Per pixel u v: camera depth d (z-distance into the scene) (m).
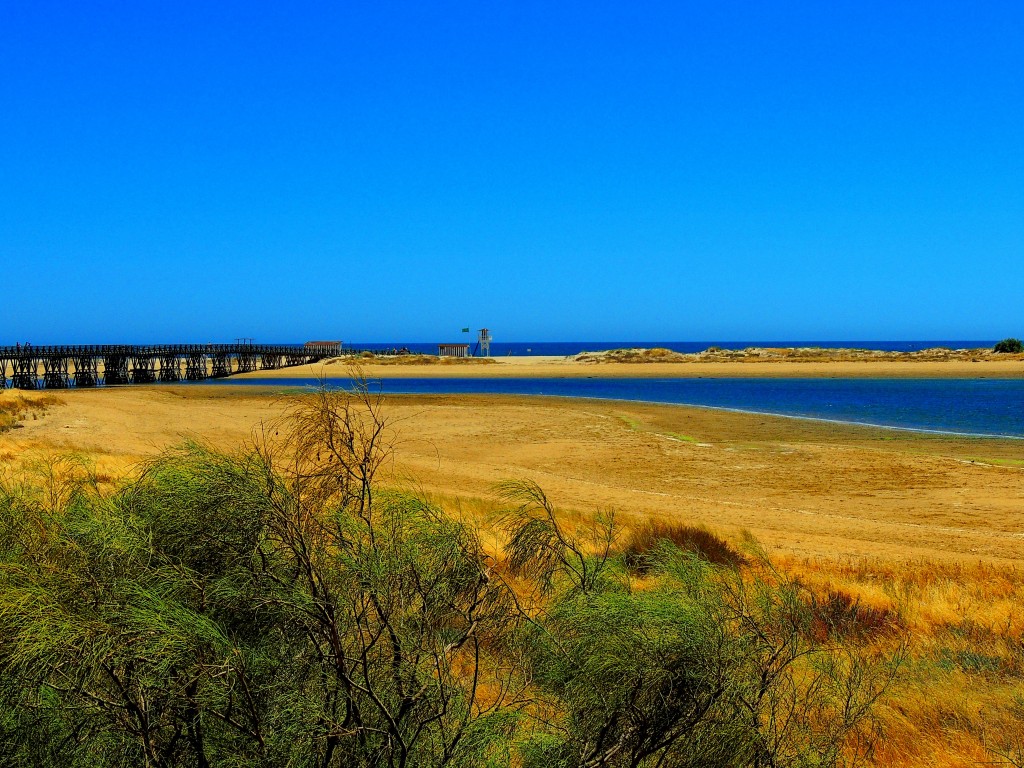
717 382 74.38
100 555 3.12
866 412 45.59
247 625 3.23
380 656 3.40
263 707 3.05
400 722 3.24
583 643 3.54
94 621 2.72
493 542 6.43
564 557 4.56
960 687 6.48
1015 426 38.31
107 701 2.71
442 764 3.22
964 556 14.72
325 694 3.14
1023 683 6.63
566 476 24.95
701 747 3.42
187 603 3.12
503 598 3.89
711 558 11.08
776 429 37.78
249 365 110.25
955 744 5.27
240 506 3.29
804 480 24.61
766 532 16.45
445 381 82.56
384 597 3.38
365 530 3.60
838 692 5.09
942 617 9.12
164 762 2.86
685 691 3.47
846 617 8.28
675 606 3.55
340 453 3.79
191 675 2.80
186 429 33.91
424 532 3.65
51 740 2.77
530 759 3.56
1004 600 10.41
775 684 3.97
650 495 21.53
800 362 98.62
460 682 3.75
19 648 2.57
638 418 42.94
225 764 2.90
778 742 3.78
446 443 33.06
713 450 30.94
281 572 3.33
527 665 3.82
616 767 3.46
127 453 23.88
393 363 114.12
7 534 3.38
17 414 36.03
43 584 2.93
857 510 20.17
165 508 3.34
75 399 46.72
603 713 3.46
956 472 25.64
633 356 110.44
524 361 117.25
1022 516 19.36
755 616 4.67
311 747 3.11
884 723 5.36
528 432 36.75
